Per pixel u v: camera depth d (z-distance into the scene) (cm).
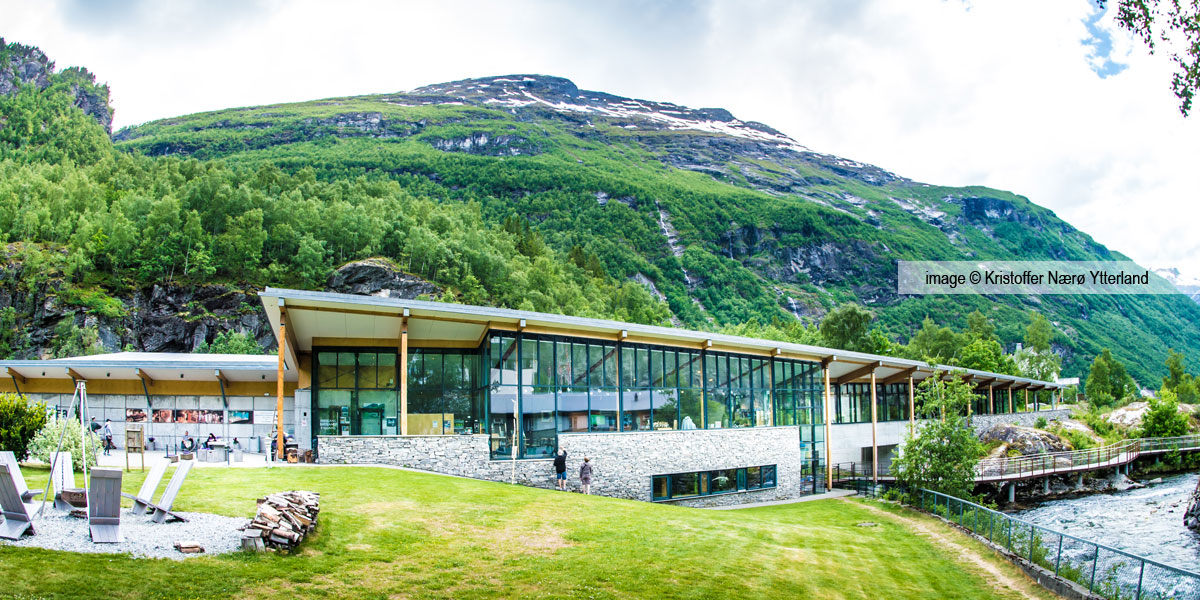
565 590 1244
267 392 3475
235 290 12412
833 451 4381
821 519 2762
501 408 2719
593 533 1670
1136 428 6550
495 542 1491
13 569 984
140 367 3347
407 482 2028
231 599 1015
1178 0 1586
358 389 2959
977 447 3375
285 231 13800
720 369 3516
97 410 3422
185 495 1605
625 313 16325
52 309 11119
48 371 3362
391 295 13275
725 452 3241
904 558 1973
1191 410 6788
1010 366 9244
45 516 1281
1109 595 1748
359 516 1559
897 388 5259
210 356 4044
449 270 14150
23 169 15925
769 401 3784
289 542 1249
